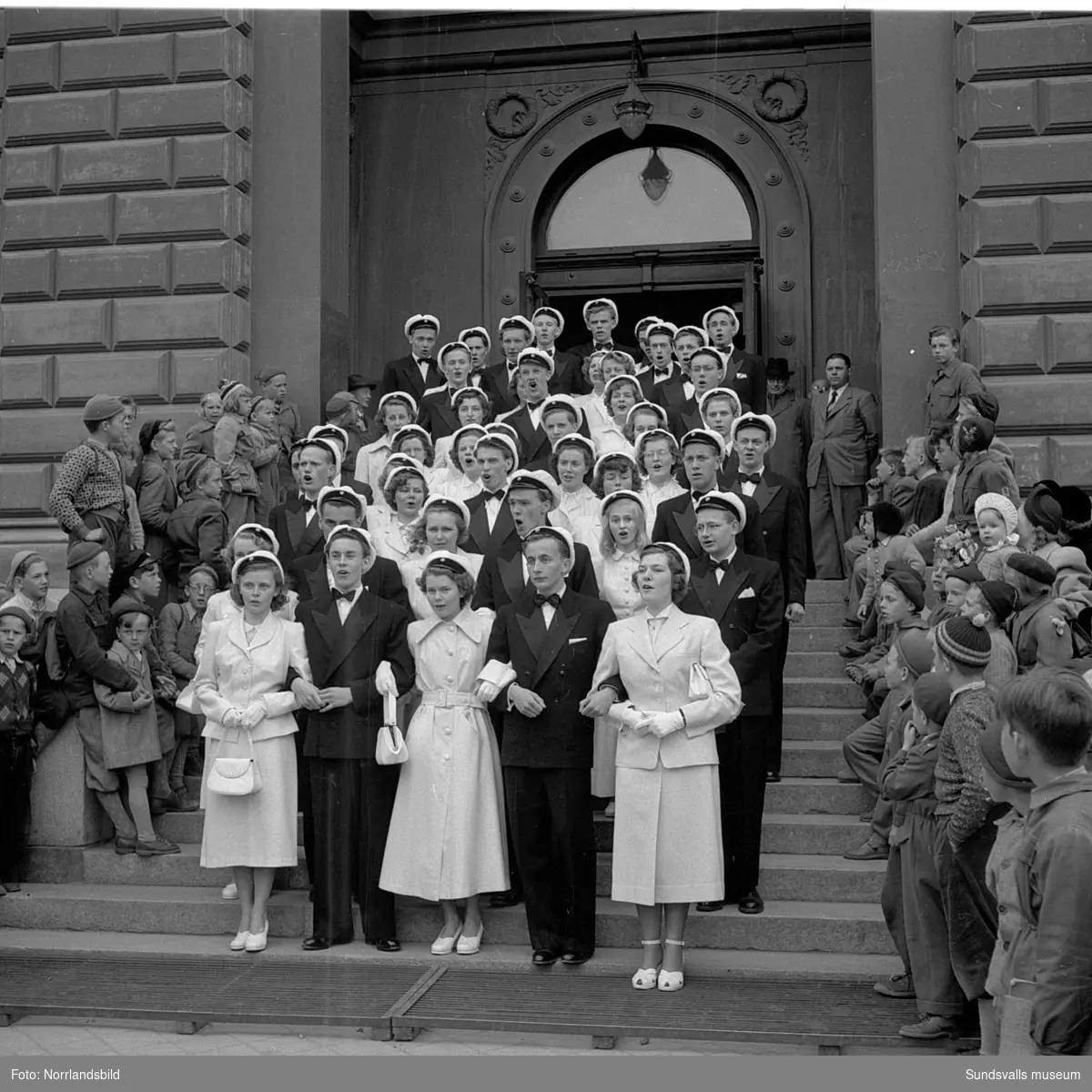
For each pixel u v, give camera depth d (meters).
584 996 5.77
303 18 11.61
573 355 11.41
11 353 11.45
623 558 7.25
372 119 15.52
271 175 11.55
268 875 6.55
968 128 10.38
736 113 14.77
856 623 9.19
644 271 15.02
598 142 15.22
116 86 11.45
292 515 8.02
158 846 7.36
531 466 8.66
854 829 6.95
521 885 6.77
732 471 8.34
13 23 11.59
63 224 11.42
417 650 6.58
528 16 15.12
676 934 5.90
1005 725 3.40
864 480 11.16
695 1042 5.39
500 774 6.56
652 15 14.88
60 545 10.70
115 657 7.41
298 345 11.39
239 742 6.51
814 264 14.48
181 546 8.96
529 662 6.23
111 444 8.57
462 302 15.19
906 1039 5.20
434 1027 5.49
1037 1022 3.11
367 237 15.42
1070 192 10.21
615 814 5.99
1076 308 10.12
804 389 14.37
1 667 7.23
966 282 10.32
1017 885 3.38
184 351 11.26
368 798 6.52
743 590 6.68
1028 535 7.01
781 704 7.42
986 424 8.16
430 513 7.00
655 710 5.97
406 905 6.79
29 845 7.49
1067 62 10.23
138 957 6.47
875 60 10.77
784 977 5.97
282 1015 5.59
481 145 15.28
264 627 6.72
